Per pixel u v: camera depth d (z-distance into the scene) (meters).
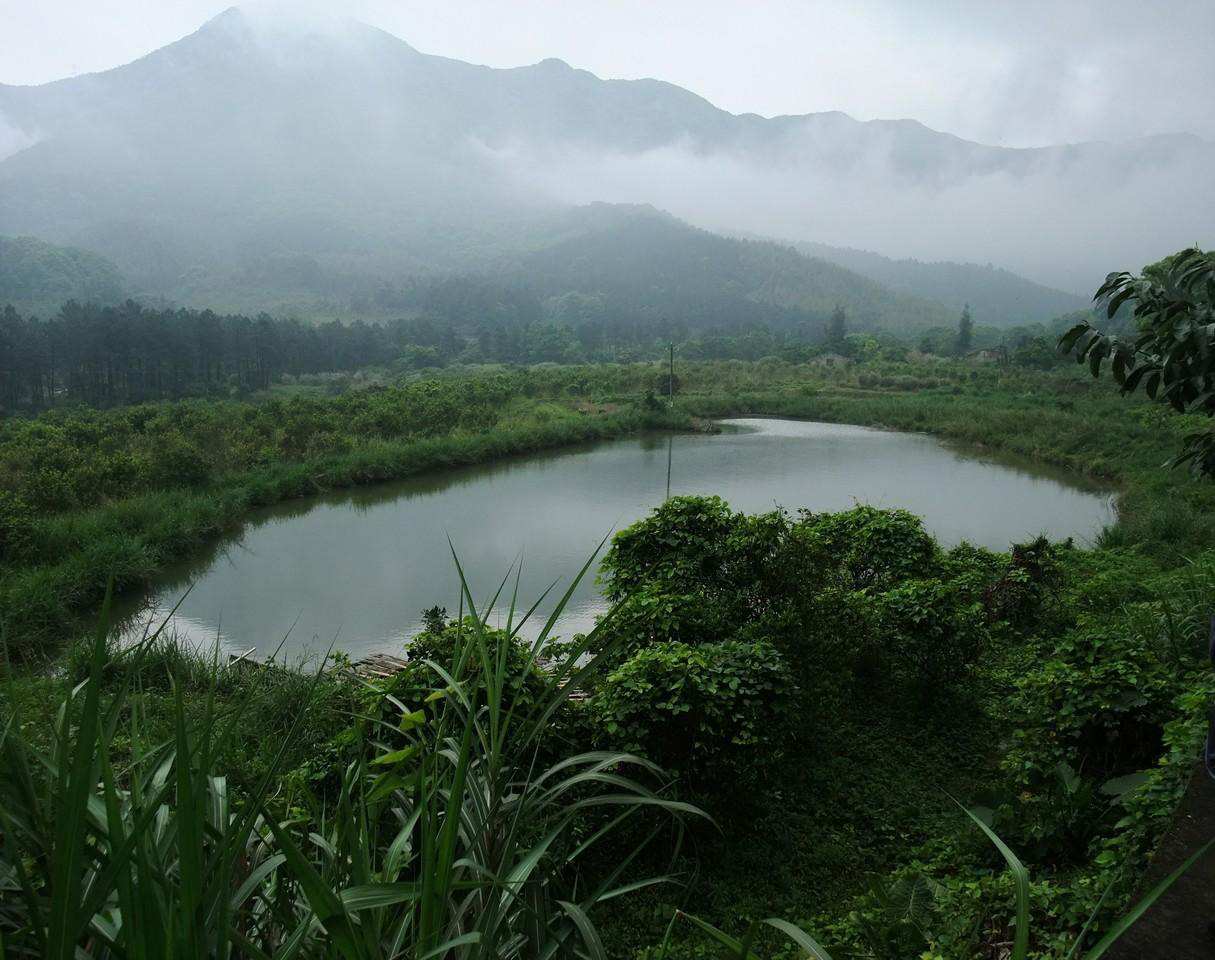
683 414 36.34
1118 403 33.50
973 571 8.42
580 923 1.44
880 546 8.02
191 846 1.01
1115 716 4.40
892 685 6.32
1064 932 2.96
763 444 29.97
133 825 1.16
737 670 4.62
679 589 6.37
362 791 1.59
